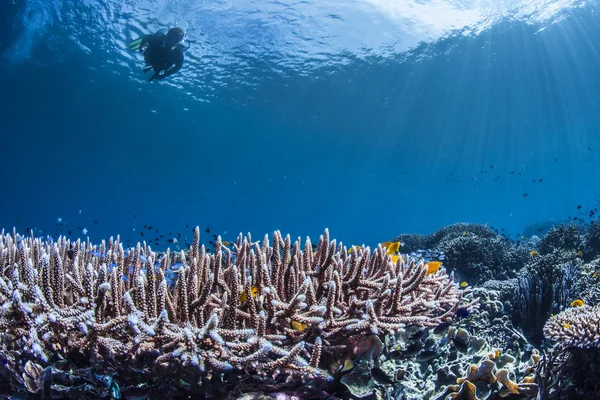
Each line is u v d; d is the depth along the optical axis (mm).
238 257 3334
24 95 40750
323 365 2516
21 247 3184
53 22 25719
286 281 2771
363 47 28391
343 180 87938
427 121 45375
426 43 28094
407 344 3096
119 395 2023
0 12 24562
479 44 28641
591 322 2752
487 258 8461
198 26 24609
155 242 6254
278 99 39531
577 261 7836
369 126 47406
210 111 44625
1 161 74375
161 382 2123
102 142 61906
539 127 51000
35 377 2131
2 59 31656
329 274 2854
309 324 2287
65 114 47438
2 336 2213
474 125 47312
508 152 63656
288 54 29391
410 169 72938
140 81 36125
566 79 36156
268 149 65312
